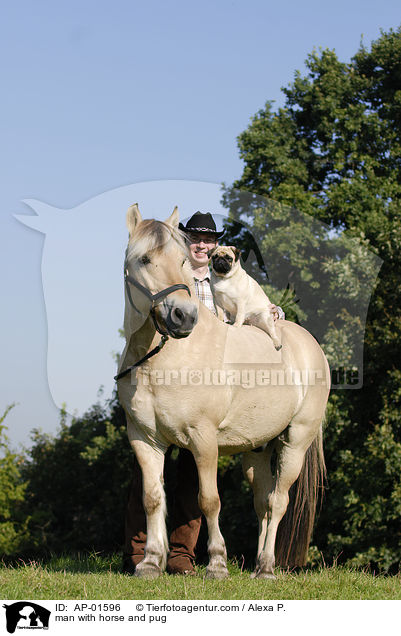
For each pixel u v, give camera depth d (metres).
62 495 28.94
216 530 5.75
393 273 16.06
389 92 20.31
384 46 21.22
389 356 16.47
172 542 6.69
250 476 6.87
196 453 5.59
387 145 18.80
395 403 16.69
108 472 26.73
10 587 5.20
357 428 17.00
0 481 27.00
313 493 7.02
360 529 16.45
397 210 17.00
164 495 5.79
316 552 16.02
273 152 16.69
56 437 30.80
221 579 5.59
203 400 5.52
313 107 18.66
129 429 5.79
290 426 6.73
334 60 20.78
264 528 6.68
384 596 5.41
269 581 5.78
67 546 26.28
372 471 15.98
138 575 5.62
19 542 26.34
